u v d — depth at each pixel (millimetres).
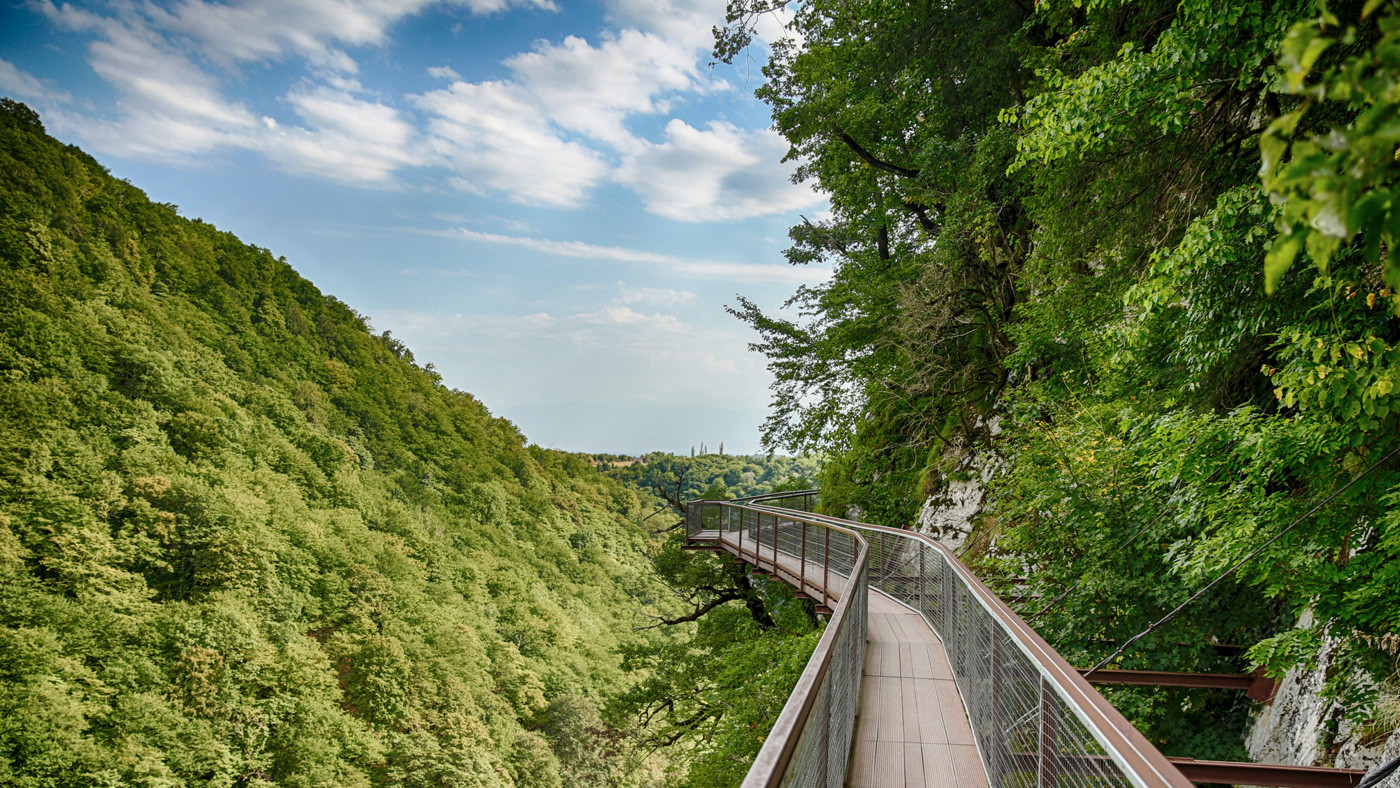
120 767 40188
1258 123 7062
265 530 68188
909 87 16109
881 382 17125
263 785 45469
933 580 9094
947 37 15242
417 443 124188
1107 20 10211
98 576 54031
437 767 52438
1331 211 900
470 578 93438
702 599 26547
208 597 58156
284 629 60531
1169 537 7832
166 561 59469
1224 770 5512
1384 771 4688
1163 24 9617
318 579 69625
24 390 63875
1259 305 6191
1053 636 8148
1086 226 9984
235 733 47531
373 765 53469
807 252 25312
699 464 189500
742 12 17281
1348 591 5688
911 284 16781
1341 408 5430
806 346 20516
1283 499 6027
